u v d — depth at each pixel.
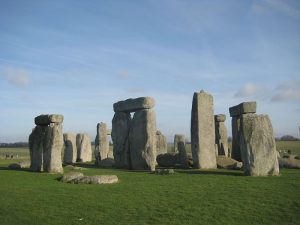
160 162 30.91
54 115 23.52
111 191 15.16
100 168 28.84
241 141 20.53
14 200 13.59
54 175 21.14
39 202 13.28
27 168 26.84
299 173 20.86
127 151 29.20
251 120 20.34
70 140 39.12
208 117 26.56
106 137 36.84
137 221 11.13
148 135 27.20
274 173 19.59
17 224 11.01
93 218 11.44
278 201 13.01
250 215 11.62
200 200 13.37
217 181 17.66
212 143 26.45
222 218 11.34
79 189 15.64
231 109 30.34
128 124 30.20
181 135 41.75
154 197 13.97
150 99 28.08
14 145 143.00
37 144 24.30
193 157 26.27
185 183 17.20
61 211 12.18
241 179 18.17
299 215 11.56
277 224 10.88
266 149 19.84
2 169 25.66
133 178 19.84
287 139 118.00
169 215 11.66
